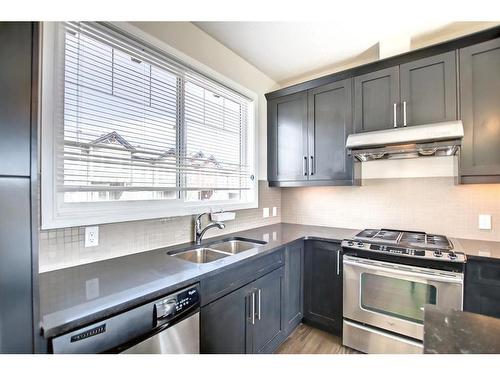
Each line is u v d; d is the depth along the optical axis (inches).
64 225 49.4
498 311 59.6
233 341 58.1
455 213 81.9
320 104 94.9
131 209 61.0
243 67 97.0
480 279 61.4
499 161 64.1
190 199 79.4
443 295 63.7
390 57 78.2
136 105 63.1
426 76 73.7
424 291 67.0
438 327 30.5
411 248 68.2
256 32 80.0
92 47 55.1
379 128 81.2
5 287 27.7
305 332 88.9
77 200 53.7
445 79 70.9
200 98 81.4
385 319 72.5
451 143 66.4
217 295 53.7
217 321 53.6
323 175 94.2
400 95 77.6
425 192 87.1
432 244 70.7
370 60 96.4
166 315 42.1
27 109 29.5
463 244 72.6
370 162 97.7
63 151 50.1
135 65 63.0
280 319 78.2
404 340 69.5
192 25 76.1
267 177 111.3
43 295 38.7
